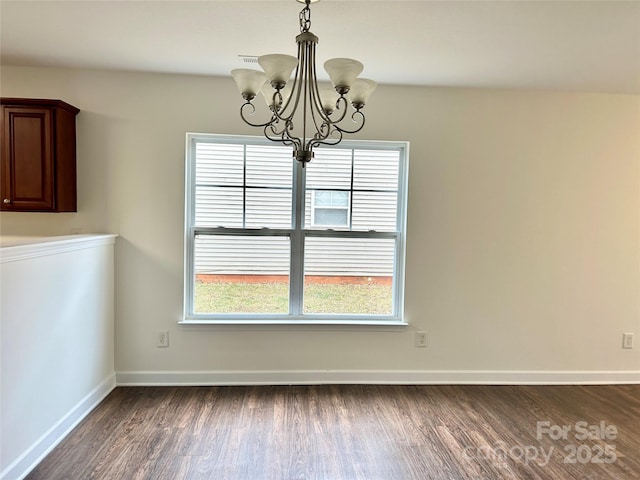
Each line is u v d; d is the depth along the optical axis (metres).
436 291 2.96
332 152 2.97
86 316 2.42
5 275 1.71
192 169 2.89
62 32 2.09
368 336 2.96
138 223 2.78
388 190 3.02
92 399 2.50
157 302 2.82
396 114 2.86
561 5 1.74
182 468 1.93
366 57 2.35
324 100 1.68
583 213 2.97
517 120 2.90
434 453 2.10
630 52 2.22
